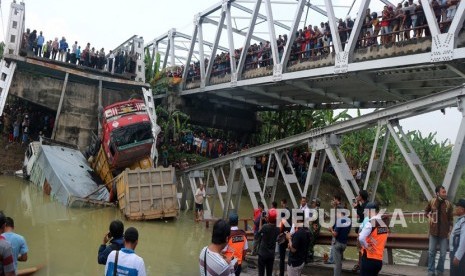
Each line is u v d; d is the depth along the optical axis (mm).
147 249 12688
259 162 29547
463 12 12930
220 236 4695
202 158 28984
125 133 18375
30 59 23172
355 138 34344
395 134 11242
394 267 8891
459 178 9328
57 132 23719
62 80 24719
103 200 18094
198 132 33094
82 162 21422
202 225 17516
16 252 5578
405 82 18172
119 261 4492
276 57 20688
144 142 18734
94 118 24828
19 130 24859
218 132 34406
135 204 16797
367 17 17094
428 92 19094
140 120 18656
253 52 23547
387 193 35500
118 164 18859
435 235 7742
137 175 17094
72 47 26234
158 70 30844
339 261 8141
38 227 13789
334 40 17250
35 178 20422
